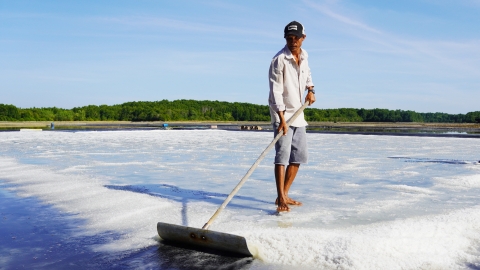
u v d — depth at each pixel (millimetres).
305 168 6770
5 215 3596
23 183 5180
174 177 5766
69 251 2695
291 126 3861
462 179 5355
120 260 2535
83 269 2381
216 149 10797
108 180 5430
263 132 22875
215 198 4273
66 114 75438
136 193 4457
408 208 3770
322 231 2934
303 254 2537
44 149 10680
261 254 2586
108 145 12297
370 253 2480
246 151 10164
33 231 3135
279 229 3006
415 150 10477
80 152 9820
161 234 2893
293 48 3879
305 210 3715
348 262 2377
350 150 10469
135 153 9586
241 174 6074
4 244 2828
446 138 16281
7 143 12992
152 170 6523
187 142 13859
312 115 85938
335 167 6891
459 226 3037
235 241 2561
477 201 4082
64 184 5062
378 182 5328
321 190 4754
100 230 3156
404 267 2346
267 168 6762
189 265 2449
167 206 3848
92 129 27859
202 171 6418
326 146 11930
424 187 4941
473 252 2613
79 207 3867
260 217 3455
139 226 3244
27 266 2428
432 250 2596
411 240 2676
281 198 3746
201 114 88500
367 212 3623
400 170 6520
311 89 4105
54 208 3844
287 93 3916
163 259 2555
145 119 79250
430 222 3104
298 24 3869
